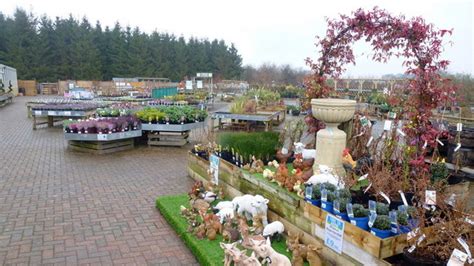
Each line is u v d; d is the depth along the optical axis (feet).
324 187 10.95
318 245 10.44
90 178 20.45
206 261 10.59
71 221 14.19
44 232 13.14
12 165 23.13
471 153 21.30
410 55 14.42
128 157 26.48
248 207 12.57
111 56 145.79
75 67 137.39
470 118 31.91
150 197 17.31
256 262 9.33
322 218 10.26
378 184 11.53
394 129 15.89
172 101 56.49
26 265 10.83
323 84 18.38
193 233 12.44
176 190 18.47
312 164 15.74
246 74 145.79
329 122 14.67
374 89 48.78
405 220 9.26
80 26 141.38
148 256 11.60
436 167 14.29
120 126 28.04
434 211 10.07
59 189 18.25
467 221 8.95
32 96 105.29
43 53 133.49
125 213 15.19
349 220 9.54
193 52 164.76
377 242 8.49
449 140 21.86
